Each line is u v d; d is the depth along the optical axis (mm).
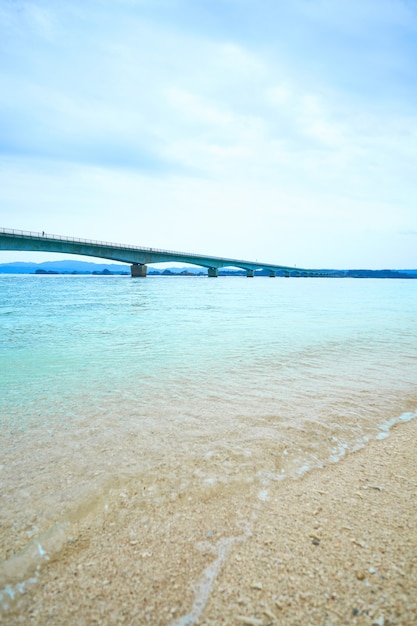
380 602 1896
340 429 4383
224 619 1813
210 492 3010
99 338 11336
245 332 12703
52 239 53812
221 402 5332
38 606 1888
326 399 5500
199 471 3340
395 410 5086
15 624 1770
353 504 2854
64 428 4324
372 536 2449
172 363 7957
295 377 6801
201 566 2178
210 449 3793
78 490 3004
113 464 3451
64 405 5172
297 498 2945
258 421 4586
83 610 1868
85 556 2262
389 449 3900
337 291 52719
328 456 3715
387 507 2807
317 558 2238
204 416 4742
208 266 102875
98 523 2592
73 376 6852
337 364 7910
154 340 10977
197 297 34125
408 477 3303
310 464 3537
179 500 2891
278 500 2912
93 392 5809
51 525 2559
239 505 2842
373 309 23094
